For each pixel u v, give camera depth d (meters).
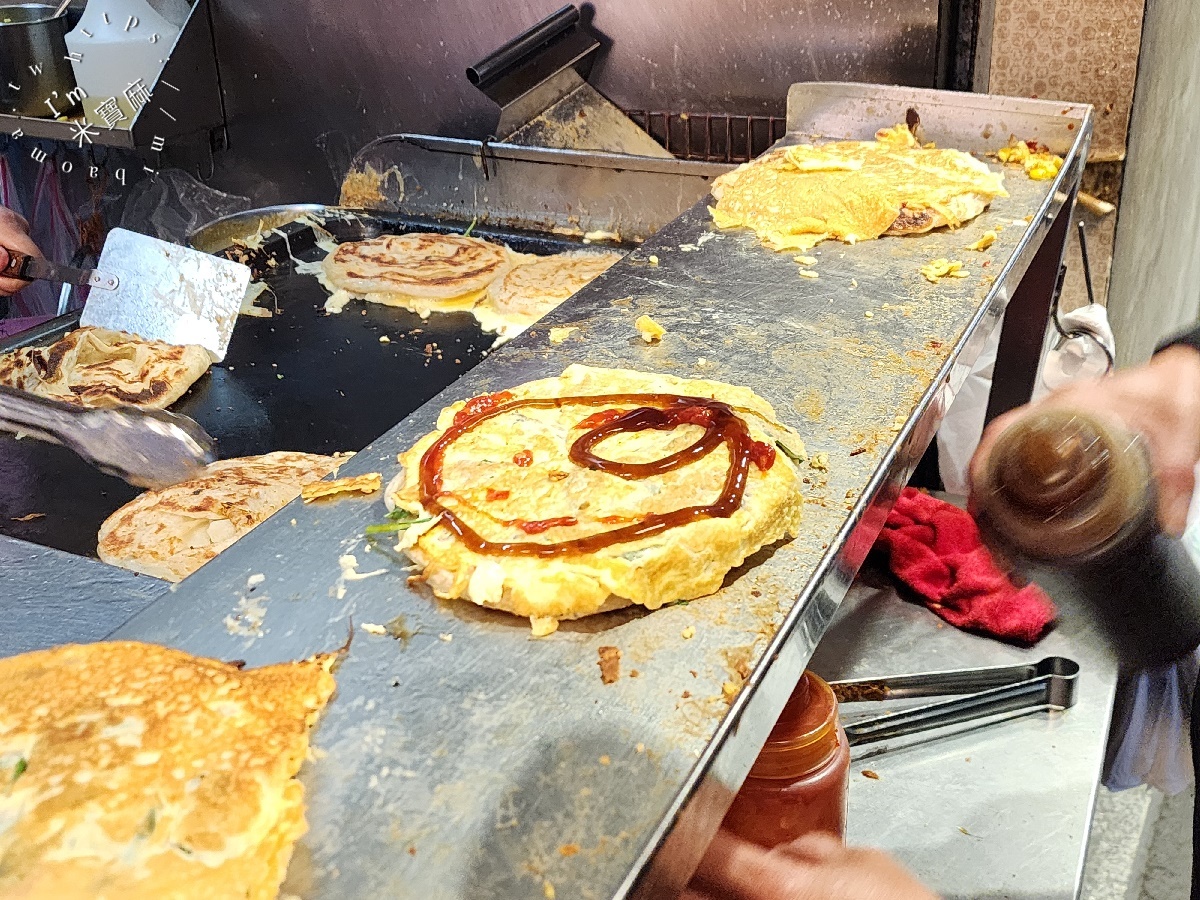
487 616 0.93
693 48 2.91
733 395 1.24
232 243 3.01
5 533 1.83
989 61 2.83
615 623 0.92
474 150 2.98
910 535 2.07
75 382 2.24
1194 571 1.61
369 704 0.83
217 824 0.70
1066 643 1.85
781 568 0.99
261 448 2.10
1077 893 1.39
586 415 1.19
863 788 1.56
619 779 0.76
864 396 1.29
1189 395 1.58
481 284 2.68
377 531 1.03
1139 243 3.16
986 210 1.94
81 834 0.69
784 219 1.86
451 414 1.22
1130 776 2.44
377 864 0.70
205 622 0.92
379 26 3.33
